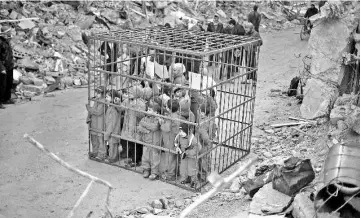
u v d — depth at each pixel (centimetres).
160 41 1182
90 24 2356
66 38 2170
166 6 2788
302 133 1341
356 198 722
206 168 1133
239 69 1410
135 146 1179
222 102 1592
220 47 1151
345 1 1350
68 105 1664
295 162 961
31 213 997
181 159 1110
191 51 1062
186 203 1043
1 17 2139
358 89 1224
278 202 929
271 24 3253
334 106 1232
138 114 1168
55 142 1348
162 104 1117
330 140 1141
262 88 1841
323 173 777
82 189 1101
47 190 1091
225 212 982
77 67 1997
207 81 1078
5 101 1655
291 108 1591
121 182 1139
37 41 2077
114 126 1207
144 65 1263
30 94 1744
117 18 2503
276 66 2216
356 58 1230
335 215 746
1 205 1020
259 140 1354
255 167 1125
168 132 1109
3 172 1164
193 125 1085
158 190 1105
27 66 1878
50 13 2298
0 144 1317
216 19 2800
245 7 3325
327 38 1395
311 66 1448
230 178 494
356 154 760
